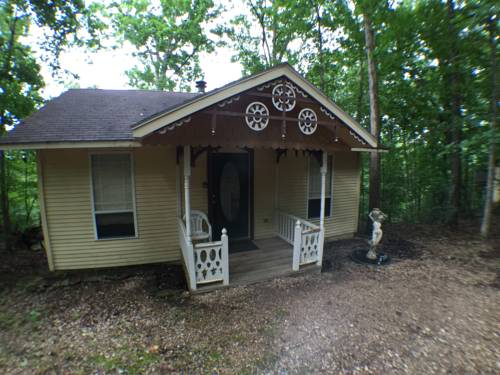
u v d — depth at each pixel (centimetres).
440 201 950
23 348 294
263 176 648
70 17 749
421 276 489
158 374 255
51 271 510
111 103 628
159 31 1562
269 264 511
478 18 569
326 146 476
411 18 729
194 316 358
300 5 975
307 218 708
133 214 531
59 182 492
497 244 634
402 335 315
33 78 730
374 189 808
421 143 970
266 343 302
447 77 791
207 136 385
